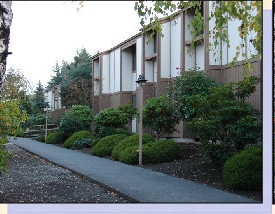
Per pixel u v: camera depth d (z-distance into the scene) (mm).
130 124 18547
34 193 6879
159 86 15195
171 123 11812
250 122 7906
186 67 13781
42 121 19406
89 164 10484
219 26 6488
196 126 8344
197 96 8750
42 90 20375
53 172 9336
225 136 8242
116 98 20828
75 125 17328
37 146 15633
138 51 17891
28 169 9773
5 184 7707
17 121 8203
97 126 15461
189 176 8312
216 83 11102
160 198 6148
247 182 6742
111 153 12273
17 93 15680
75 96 21984
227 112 8062
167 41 15367
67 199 6410
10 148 14867
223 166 7801
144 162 10375
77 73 23328
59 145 16531
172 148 10523
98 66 23406
